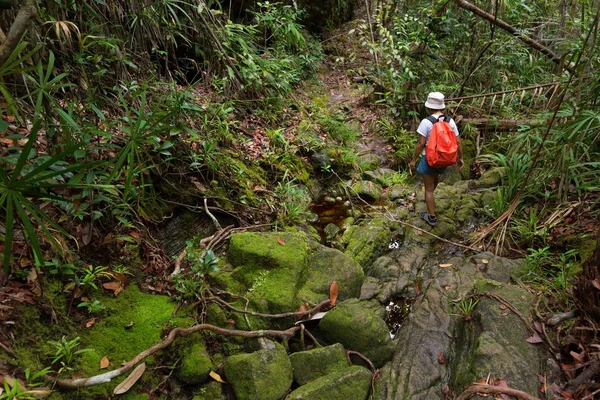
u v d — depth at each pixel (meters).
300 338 3.09
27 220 1.99
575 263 3.63
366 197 5.04
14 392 2.20
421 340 3.08
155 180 3.79
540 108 5.99
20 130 3.14
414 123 6.12
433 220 4.51
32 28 2.92
